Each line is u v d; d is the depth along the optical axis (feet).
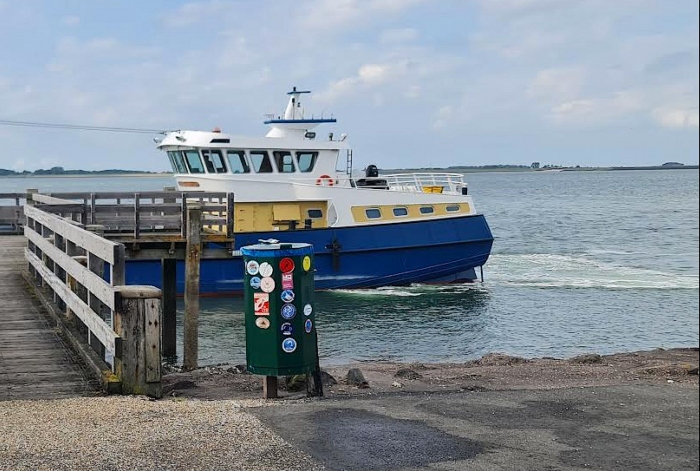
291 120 86.33
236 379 34.40
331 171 86.12
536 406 24.75
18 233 75.20
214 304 79.20
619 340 64.95
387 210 85.51
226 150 82.48
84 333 33.99
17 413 22.97
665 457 19.27
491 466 18.37
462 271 90.48
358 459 18.66
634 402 25.43
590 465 18.60
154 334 26.68
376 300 81.61
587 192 450.71
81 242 33.12
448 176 90.99
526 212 257.96
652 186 554.87
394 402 25.30
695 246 144.05
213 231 60.44
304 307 27.20
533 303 81.51
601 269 108.99
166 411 23.16
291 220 82.94
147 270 77.41
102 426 21.17
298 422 21.95
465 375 36.65
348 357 58.39
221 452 18.90
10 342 33.99
